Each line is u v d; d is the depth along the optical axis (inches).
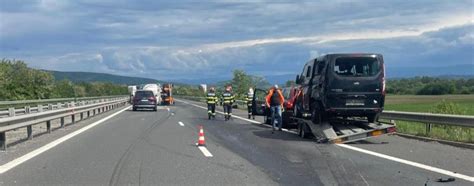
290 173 420.8
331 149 581.9
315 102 693.9
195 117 1311.5
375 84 665.0
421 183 372.5
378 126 652.7
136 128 901.2
